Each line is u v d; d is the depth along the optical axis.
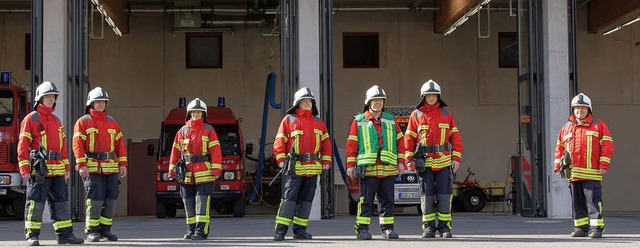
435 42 25.56
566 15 16.83
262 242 10.16
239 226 14.52
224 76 25.23
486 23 25.70
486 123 25.69
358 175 10.17
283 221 10.35
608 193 25.77
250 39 25.34
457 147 10.44
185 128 10.73
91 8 20.69
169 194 18.75
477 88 25.67
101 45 24.89
